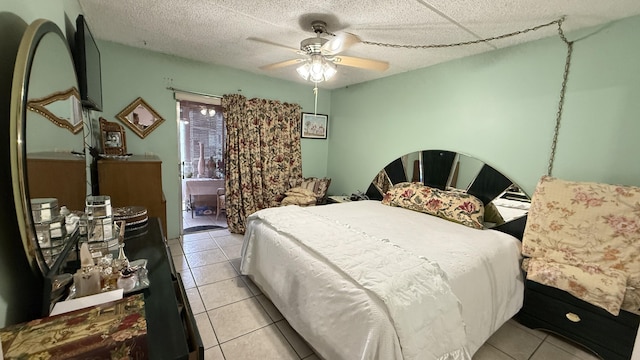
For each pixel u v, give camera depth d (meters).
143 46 2.95
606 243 1.76
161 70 3.19
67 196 1.20
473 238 2.05
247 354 1.72
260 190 4.01
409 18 2.02
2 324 0.75
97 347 0.64
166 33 2.52
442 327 1.30
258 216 2.34
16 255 0.85
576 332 1.84
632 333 1.63
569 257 1.87
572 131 2.10
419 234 2.10
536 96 2.28
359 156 4.14
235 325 1.97
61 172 1.14
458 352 1.32
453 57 2.80
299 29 2.32
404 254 1.60
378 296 1.23
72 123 1.32
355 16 2.02
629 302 1.61
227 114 3.66
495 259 1.84
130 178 2.49
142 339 0.69
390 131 3.61
